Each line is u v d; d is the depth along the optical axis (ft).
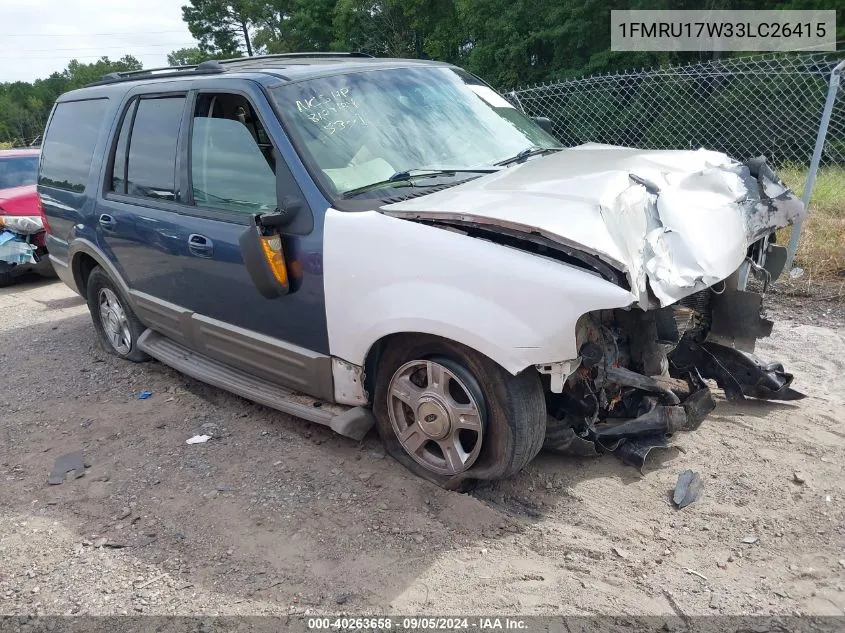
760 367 13.01
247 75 12.67
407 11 104.99
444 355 10.52
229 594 9.26
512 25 73.20
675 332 11.18
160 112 14.51
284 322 12.08
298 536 10.28
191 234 13.23
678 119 33.14
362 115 12.34
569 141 34.14
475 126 13.44
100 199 16.05
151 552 10.24
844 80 29.37
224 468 12.36
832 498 10.32
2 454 13.75
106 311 18.13
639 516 10.21
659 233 9.98
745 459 11.42
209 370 14.49
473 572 9.28
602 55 64.23
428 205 10.32
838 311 18.24
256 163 12.25
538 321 9.08
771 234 13.51
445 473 11.09
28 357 19.44
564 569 9.26
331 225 10.87
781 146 31.89
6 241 27.94
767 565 9.13
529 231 9.16
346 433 11.47
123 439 13.85
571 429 10.85
